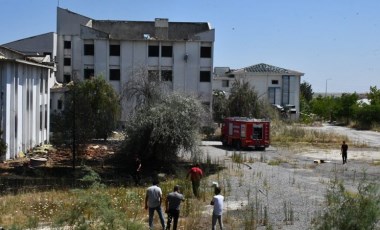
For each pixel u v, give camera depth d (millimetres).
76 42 71750
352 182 29250
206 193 24391
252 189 26297
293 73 91188
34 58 45500
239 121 46812
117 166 34688
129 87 44562
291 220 19297
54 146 43031
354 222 12500
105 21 71125
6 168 32469
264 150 46938
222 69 99250
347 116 91062
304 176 31578
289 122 80500
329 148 50125
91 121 37500
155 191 17109
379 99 87188
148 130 33688
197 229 18078
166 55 62469
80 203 15547
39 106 44000
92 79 48875
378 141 58375
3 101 35031
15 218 18562
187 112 34031
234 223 18969
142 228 14445
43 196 23094
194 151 34344
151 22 71562
